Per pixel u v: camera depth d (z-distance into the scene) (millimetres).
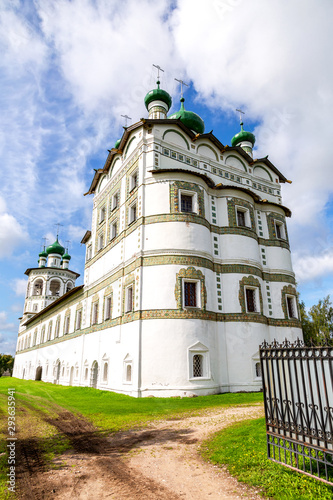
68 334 32000
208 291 19703
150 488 6117
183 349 17641
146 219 20172
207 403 15094
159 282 18688
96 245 28109
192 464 7230
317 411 5840
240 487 5930
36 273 55156
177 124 22547
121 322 20422
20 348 56281
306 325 31797
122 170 24578
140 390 17141
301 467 6203
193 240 19781
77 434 10289
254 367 19781
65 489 6129
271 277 23656
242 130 31562
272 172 28250
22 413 13844
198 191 21062
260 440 7965
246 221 23281
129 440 9391
